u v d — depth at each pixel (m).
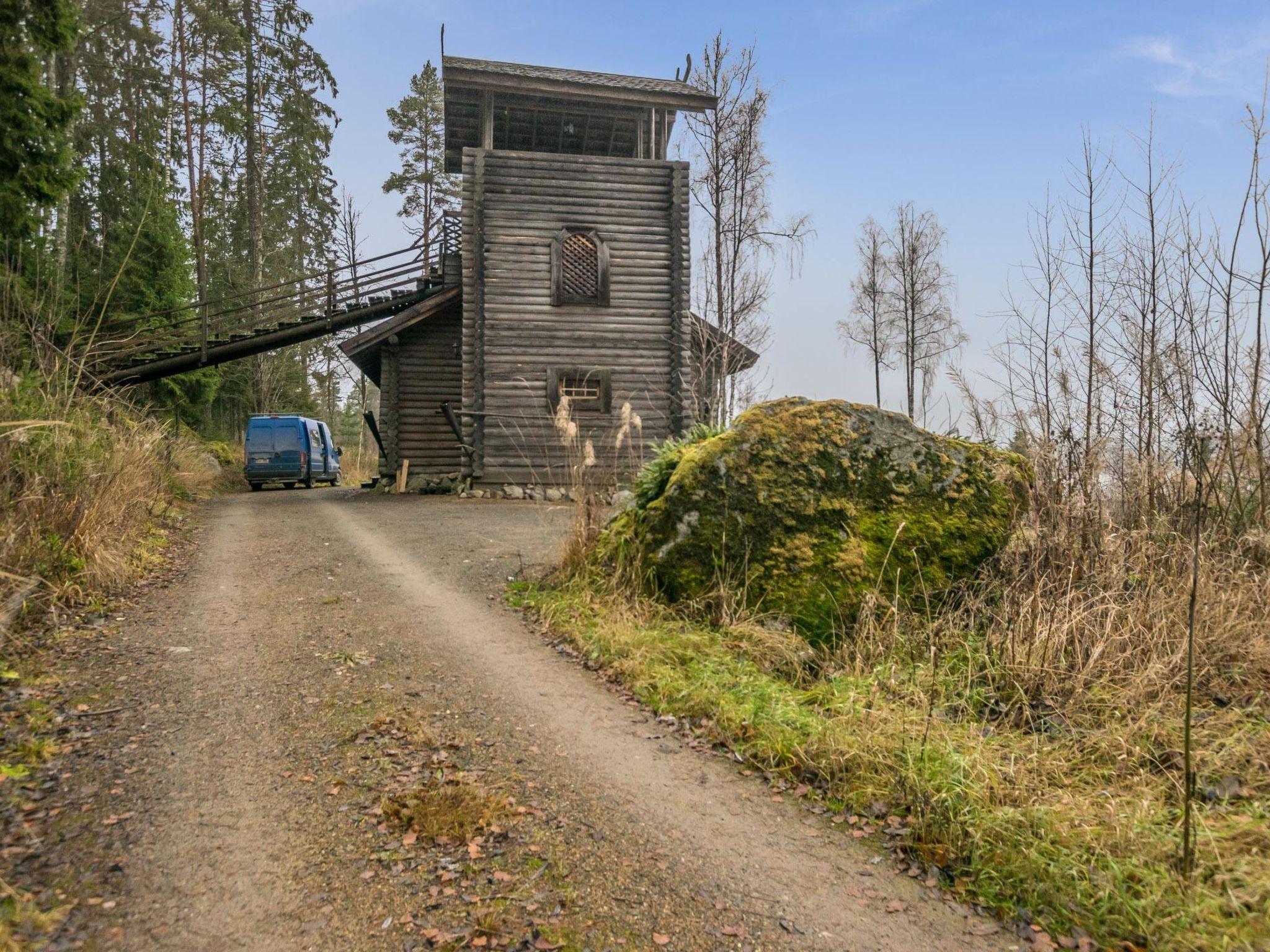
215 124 31.47
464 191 16.58
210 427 29.77
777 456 6.75
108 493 7.37
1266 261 6.35
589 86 16.42
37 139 11.24
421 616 6.47
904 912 2.95
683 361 17.02
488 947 2.62
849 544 6.49
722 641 5.77
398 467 18.55
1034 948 2.75
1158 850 3.21
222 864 3.00
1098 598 5.74
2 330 7.09
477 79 15.91
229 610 6.43
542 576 7.68
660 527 6.67
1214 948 2.65
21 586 5.52
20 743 3.81
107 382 14.17
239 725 4.26
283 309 18.28
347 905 2.81
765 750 4.23
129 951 2.48
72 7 11.50
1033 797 3.66
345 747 4.06
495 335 16.48
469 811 3.49
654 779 3.95
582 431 16.72
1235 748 4.21
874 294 29.41
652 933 2.75
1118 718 4.68
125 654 5.20
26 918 2.55
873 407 7.05
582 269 16.92
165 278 19.91
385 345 18.50
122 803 3.38
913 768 3.81
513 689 5.02
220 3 31.31
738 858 3.28
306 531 10.70
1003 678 5.27
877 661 5.63
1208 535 6.40
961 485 6.79
